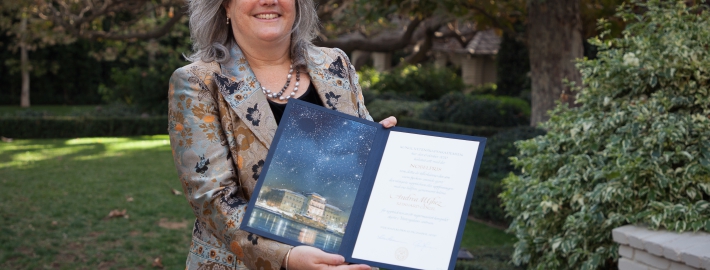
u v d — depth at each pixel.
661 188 3.28
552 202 3.67
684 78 3.58
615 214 3.37
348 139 1.61
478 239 6.10
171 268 5.08
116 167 9.72
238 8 1.67
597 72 3.86
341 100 1.77
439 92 18.17
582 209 3.53
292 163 1.57
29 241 5.62
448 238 1.52
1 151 11.48
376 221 1.54
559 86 7.45
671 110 3.62
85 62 26.55
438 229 1.53
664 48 3.67
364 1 6.88
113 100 17.38
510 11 8.05
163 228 6.26
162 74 15.94
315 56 1.81
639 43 3.73
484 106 10.96
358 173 1.58
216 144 1.61
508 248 4.87
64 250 5.45
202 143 1.59
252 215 1.51
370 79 18.20
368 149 1.61
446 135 1.61
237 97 1.64
